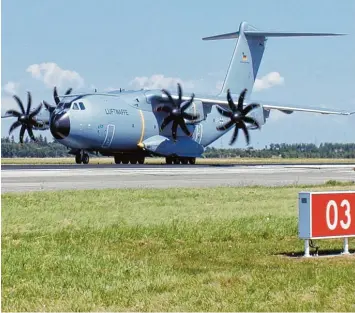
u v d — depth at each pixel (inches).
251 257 1267.2
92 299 923.4
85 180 3238.2
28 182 3063.5
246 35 6402.6
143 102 5447.8
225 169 4591.5
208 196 2413.9
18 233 1470.2
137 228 1529.3
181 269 1131.3
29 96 5438.0
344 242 1337.4
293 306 892.0
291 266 1168.2
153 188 2785.4
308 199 1282.0
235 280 1039.6
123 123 5275.6
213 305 899.4
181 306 895.1
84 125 5034.5
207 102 5585.6
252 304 900.6
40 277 1042.1
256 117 5807.1
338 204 1317.7
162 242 1416.1
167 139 5629.9
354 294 956.0
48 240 1391.5
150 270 1102.4
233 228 1573.6
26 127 5457.7
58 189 2694.4
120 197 2321.6
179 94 5413.4
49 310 874.1
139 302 912.9
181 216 1804.9
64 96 5265.8
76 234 1459.2
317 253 1321.4
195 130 5846.5
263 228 1579.7
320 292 965.2
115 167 4675.2
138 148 5521.7
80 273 1074.1
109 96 5329.7
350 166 5502.0
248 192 2605.8
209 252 1312.7
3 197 2250.2
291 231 1563.7
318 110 5925.2
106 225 1595.7
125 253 1278.3
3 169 4217.5
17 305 892.0
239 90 6373.0
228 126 5506.9
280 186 3009.4
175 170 4293.8
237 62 6353.3
